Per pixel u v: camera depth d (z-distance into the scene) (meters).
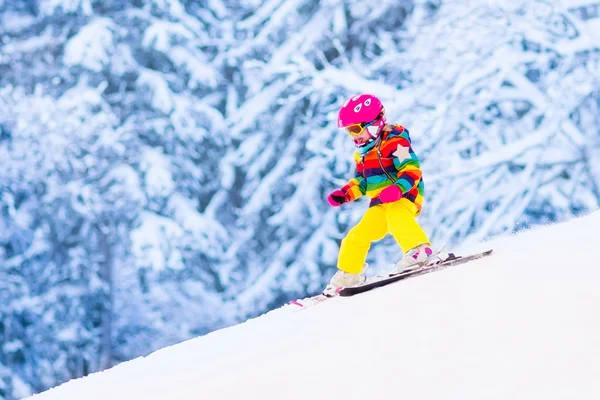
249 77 48.16
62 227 44.12
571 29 35.97
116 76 48.53
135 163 46.03
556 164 35.59
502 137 37.38
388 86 37.88
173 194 45.69
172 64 50.62
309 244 43.50
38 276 43.00
